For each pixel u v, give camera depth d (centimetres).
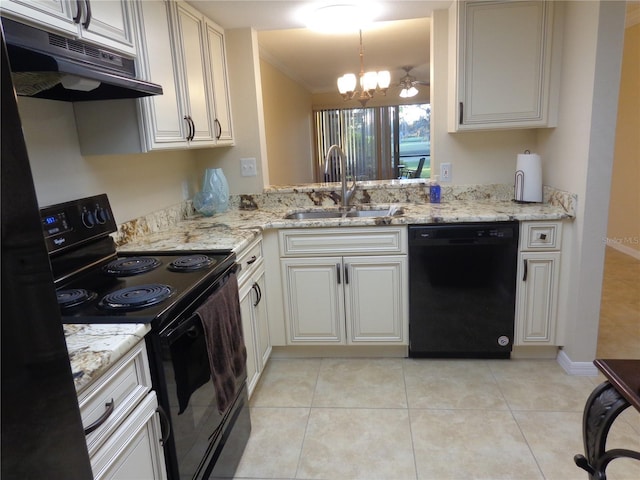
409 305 251
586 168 216
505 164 282
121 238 209
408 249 243
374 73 407
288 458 186
